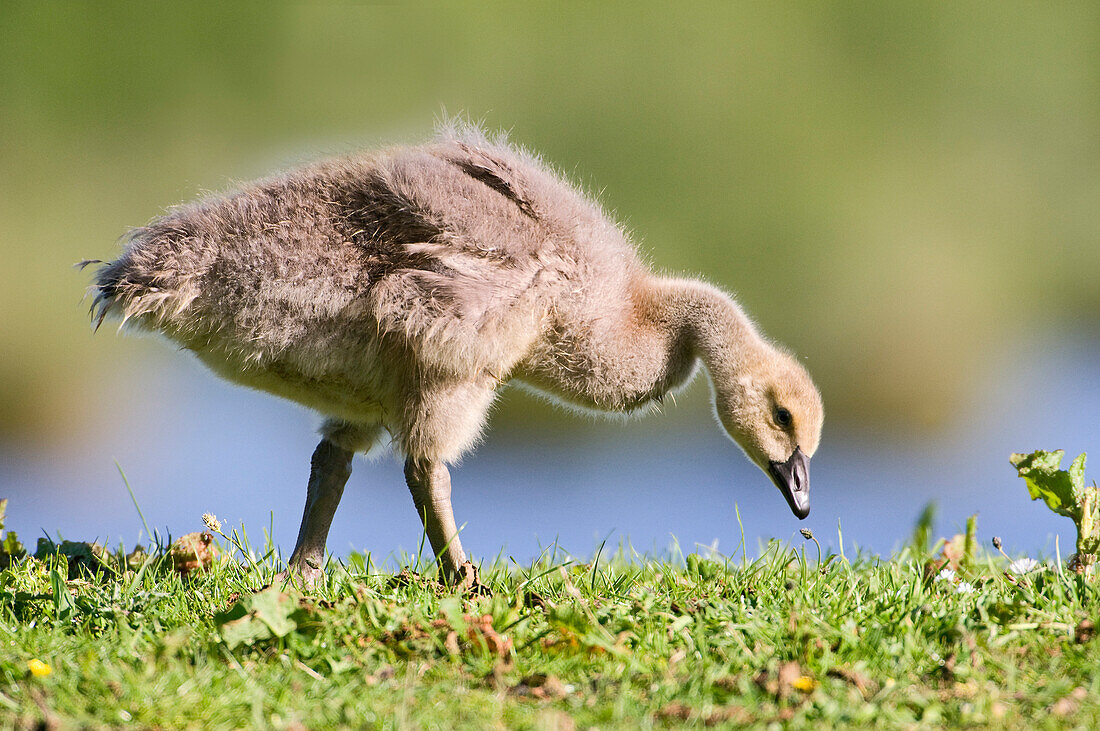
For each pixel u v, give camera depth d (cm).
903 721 535
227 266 759
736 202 2998
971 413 2211
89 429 2094
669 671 588
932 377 2344
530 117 3197
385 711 541
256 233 764
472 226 794
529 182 848
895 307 2617
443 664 601
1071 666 590
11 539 841
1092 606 665
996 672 590
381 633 628
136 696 541
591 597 707
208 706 539
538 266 820
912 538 877
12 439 2094
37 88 3188
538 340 848
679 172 3102
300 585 735
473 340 782
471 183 819
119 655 594
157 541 827
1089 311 2780
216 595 713
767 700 557
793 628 623
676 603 669
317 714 538
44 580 750
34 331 2386
